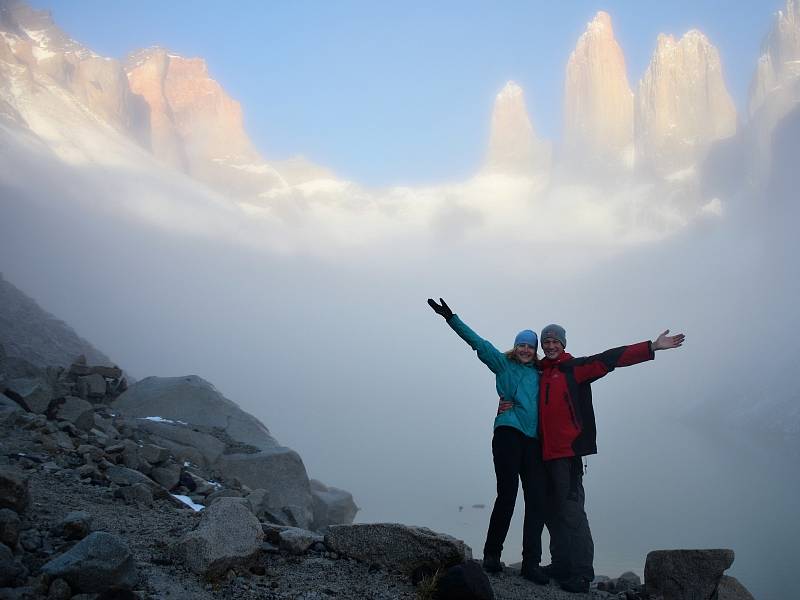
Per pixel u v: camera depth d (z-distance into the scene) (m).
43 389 7.99
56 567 3.68
